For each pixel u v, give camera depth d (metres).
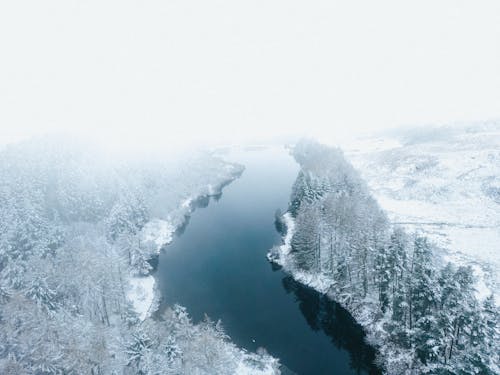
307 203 80.25
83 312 51.50
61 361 35.62
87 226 82.56
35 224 67.75
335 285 60.09
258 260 76.69
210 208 113.38
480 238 63.12
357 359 48.22
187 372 38.06
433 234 67.31
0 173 86.31
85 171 99.94
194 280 69.94
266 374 44.28
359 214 63.91
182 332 45.06
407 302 44.66
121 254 72.38
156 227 93.94
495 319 35.03
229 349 48.09
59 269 54.59
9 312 40.62
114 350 40.06
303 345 51.28
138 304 60.38
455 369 36.62
